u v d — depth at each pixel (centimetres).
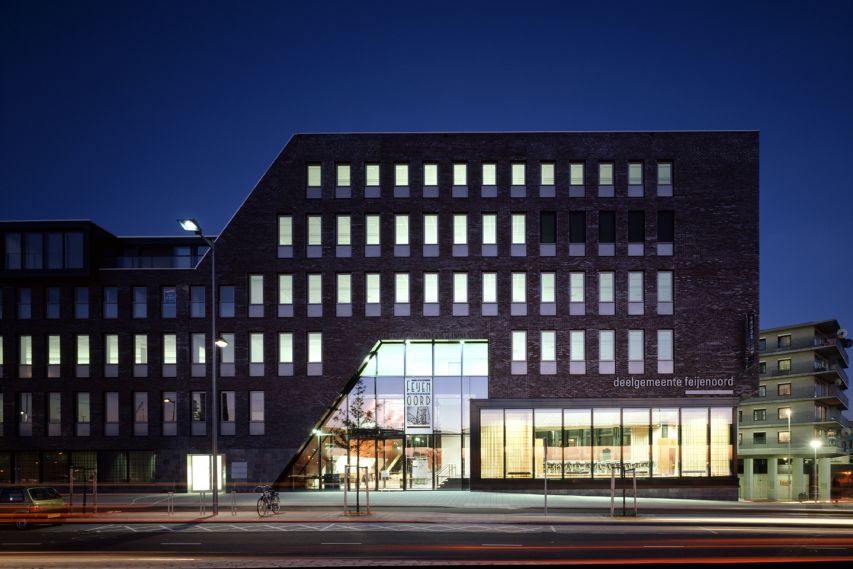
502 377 4322
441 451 4306
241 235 4428
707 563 1662
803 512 3281
